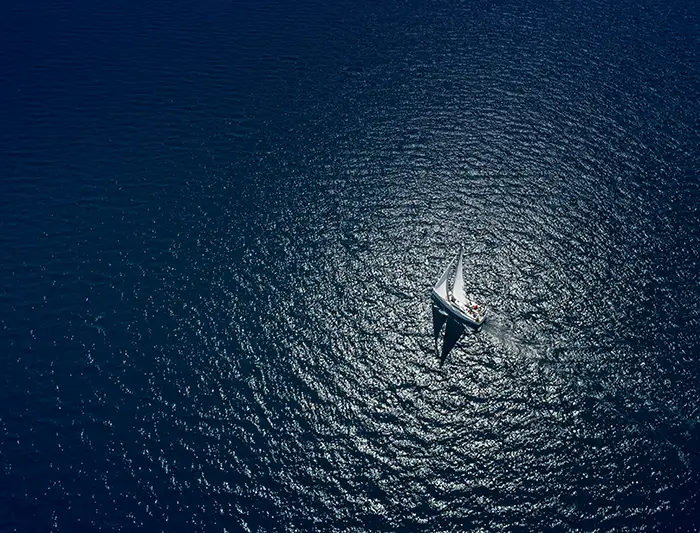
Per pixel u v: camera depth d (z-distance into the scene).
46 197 122.00
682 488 77.00
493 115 139.00
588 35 167.88
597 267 103.88
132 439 84.38
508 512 76.19
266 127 139.12
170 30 177.75
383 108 143.12
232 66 160.00
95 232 114.75
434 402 87.69
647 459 80.06
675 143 128.88
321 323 98.75
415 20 178.25
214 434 84.88
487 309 98.62
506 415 85.69
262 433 85.00
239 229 114.94
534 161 125.81
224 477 80.44
